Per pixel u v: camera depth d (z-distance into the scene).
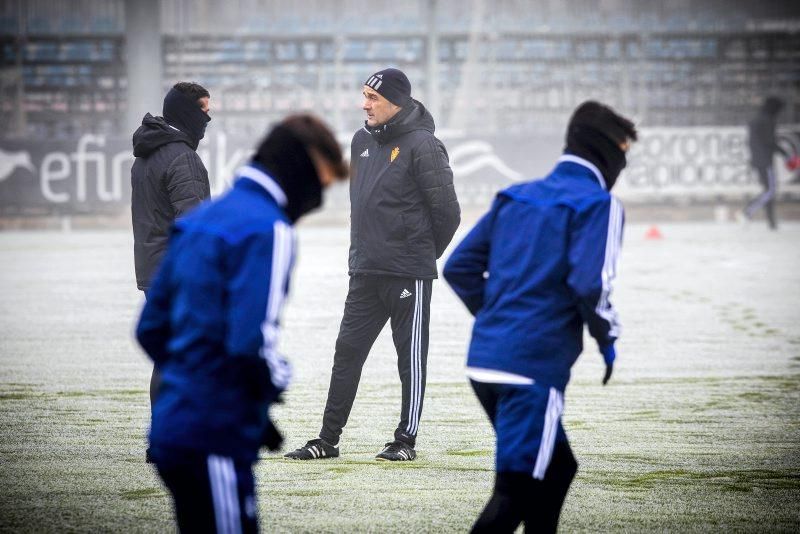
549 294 13.17
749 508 17.12
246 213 11.01
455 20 107.88
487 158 84.25
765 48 100.25
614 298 44.09
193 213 11.45
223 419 10.81
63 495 17.70
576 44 100.44
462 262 14.02
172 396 10.89
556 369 13.05
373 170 20.53
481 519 12.84
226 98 96.75
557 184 13.56
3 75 93.44
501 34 100.62
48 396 25.97
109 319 38.97
